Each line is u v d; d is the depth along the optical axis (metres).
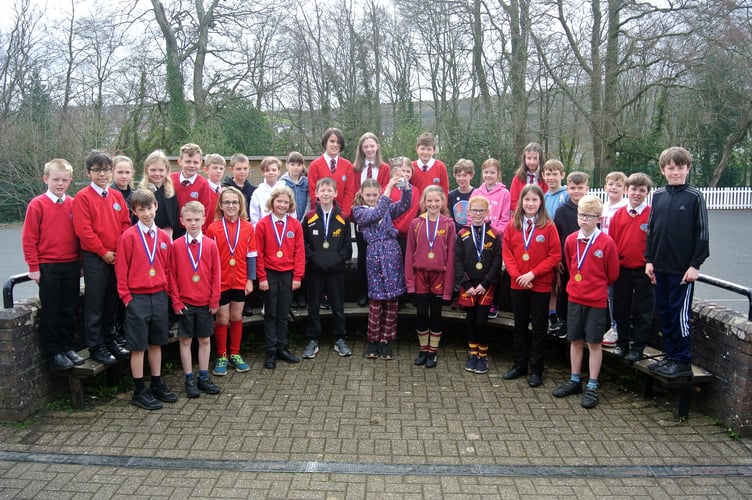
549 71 20.81
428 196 5.26
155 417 4.32
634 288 4.68
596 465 3.64
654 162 25.97
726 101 23.31
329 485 3.39
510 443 3.93
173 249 4.63
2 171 22.58
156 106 24.25
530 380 4.96
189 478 3.47
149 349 4.55
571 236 4.71
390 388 4.89
